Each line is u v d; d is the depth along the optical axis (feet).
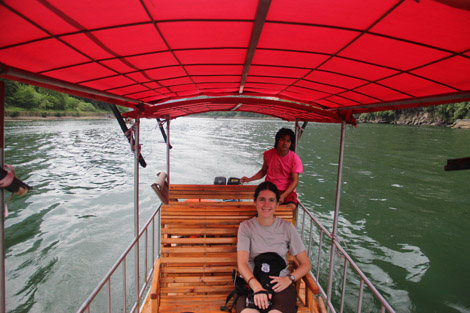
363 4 3.30
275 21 4.00
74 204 35.55
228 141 97.35
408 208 37.96
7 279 20.85
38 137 96.78
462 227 32.32
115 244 25.80
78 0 3.07
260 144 90.63
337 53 5.14
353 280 21.79
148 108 9.17
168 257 8.88
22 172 50.70
